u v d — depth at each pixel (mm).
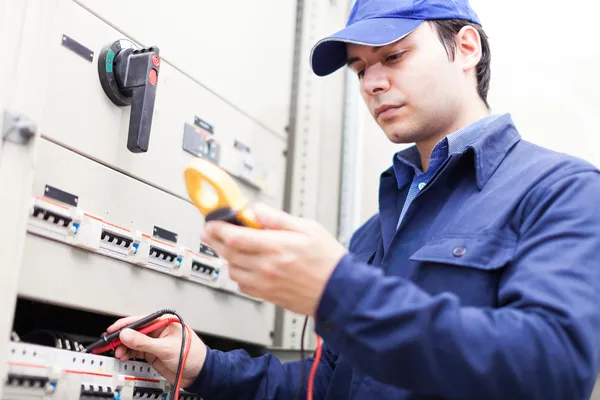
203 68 1428
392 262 1056
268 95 1733
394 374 722
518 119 1690
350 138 1969
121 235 1113
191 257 1310
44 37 923
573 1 1700
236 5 1588
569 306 755
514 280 827
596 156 1564
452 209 1028
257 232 714
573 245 824
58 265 986
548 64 1688
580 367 737
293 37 1922
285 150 1812
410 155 1300
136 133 1115
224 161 1469
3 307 826
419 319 703
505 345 712
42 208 945
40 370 874
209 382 1110
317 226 743
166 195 1270
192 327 1330
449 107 1126
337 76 2033
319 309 713
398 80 1107
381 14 1141
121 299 1123
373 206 1911
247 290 769
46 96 991
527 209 924
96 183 1083
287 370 1201
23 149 873
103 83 1113
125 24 1188
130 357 1085
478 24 1239
